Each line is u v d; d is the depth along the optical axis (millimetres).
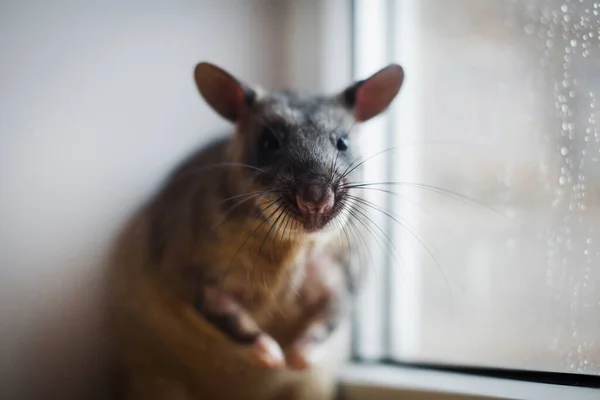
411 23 395
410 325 386
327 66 424
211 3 409
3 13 327
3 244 336
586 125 307
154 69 390
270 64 435
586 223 304
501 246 355
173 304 365
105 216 376
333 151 324
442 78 383
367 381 360
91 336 377
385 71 342
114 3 370
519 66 351
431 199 387
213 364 382
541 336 326
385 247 390
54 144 352
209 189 353
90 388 381
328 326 360
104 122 370
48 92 347
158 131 393
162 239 366
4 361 340
